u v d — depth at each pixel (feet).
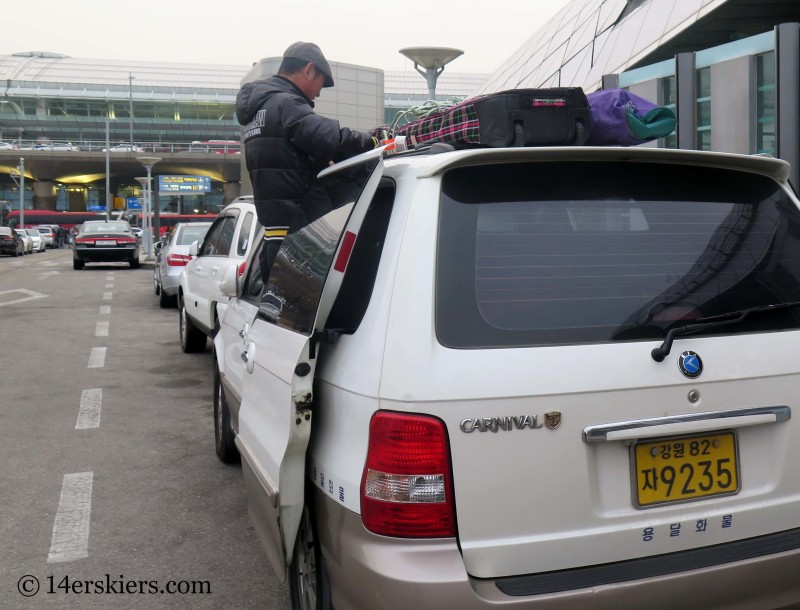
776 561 7.82
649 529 7.64
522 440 7.31
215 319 26.91
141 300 57.88
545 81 82.84
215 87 385.70
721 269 8.34
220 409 17.87
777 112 33.09
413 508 7.14
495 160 7.98
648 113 9.70
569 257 7.89
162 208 358.84
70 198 366.02
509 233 7.84
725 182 8.80
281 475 8.21
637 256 8.10
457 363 7.28
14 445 19.60
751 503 8.04
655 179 8.48
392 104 342.23
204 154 317.42
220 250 28.14
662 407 7.66
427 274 7.51
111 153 314.14
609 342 7.68
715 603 7.65
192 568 12.64
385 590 7.10
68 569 12.59
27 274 89.40
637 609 7.36
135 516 14.87
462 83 370.73
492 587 7.18
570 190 8.16
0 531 14.12
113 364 31.14
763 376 8.05
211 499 15.78
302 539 9.09
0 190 373.61
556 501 7.39
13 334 39.70
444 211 7.75
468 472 7.20
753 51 36.81
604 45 66.85
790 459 8.18
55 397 25.11
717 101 39.47
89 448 19.38
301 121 13.34
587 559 7.48
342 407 7.77
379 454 7.25
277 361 9.32
